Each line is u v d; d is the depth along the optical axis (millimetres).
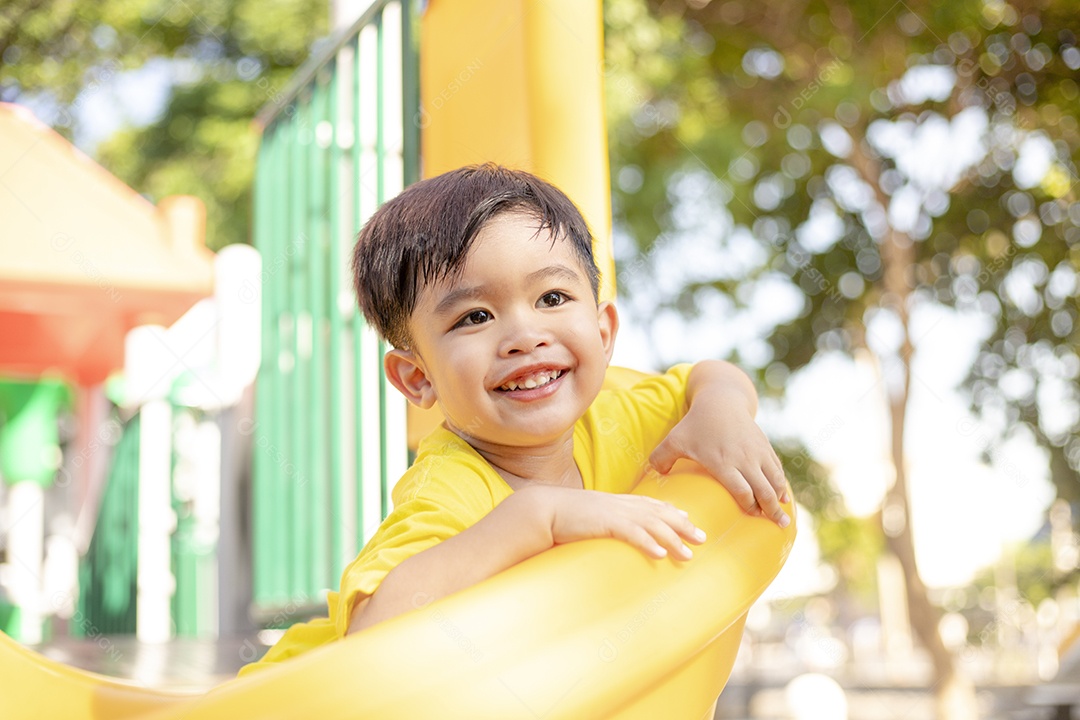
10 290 3908
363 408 2398
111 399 5586
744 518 1071
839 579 19312
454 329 1106
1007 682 8852
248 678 833
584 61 1719
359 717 787
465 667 821
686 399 1317
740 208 7645
